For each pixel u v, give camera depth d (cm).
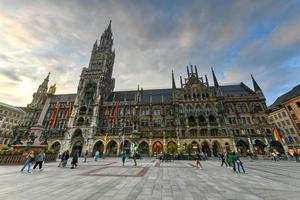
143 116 6556
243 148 5366
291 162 3141
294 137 5878
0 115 8225
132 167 2089
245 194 806
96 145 6103
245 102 6150
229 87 7331
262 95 6072
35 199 703
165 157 3475
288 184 1063
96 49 8725
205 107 5991
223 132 5422
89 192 828
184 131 5712
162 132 5972
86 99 7012
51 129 6812
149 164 2577
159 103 6719
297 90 6438
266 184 1059
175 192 838
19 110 9569
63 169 1847
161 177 1310
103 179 1204
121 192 830
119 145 5750
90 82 7356
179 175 1429
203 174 1502
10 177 1279
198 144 5247
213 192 844
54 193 805
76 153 2025
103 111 6962
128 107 6912
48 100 3522
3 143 8162
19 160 2320
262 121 5703
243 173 1586
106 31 9250
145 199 709
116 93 8331
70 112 7175
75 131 6294
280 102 7138
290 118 6056
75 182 1087
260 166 2345
